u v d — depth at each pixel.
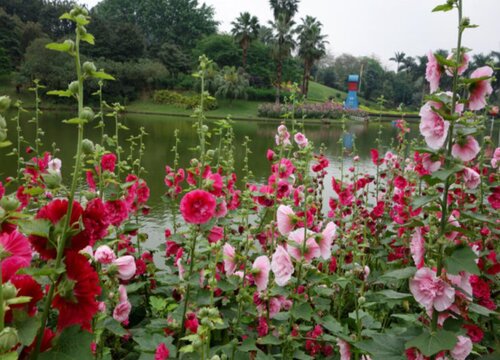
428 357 1.84
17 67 41.50
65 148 12.02
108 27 53.28
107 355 2.40
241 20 55.12
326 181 9.12
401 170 5.08
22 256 1.32
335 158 12.97
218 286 2.45
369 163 12.05
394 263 3.50
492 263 2.89
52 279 1.26
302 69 64.31
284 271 2.28
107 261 2.19
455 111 1.98
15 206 1.17
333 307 3.66
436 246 1.84
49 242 1.31
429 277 1.81
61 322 1.27
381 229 4.59
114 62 49.12
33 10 61.12
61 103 36.00
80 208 1.36
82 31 1.41
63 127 19.23
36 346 1.22
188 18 74.62
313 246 2.36
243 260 2.50
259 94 53.41
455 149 1.92
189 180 3.27
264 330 2.56
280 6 49.47
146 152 12.91
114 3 77.44
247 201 3.20
